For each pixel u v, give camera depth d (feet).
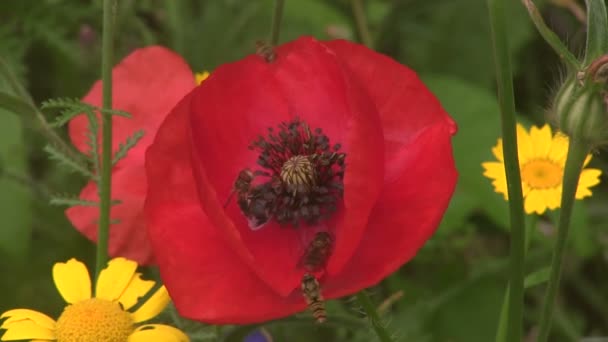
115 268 1.21
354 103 1.07
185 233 1.11
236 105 1.17
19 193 1.73
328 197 1.17
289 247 1.16
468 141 1.79
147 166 1.12
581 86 1.06
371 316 1.15
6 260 1.78
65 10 1.84
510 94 1.07
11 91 1.36
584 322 1.88
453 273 1.82
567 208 1.10
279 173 1.18
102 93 1.30
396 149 1.14
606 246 1.84
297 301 1.08
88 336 1.18
